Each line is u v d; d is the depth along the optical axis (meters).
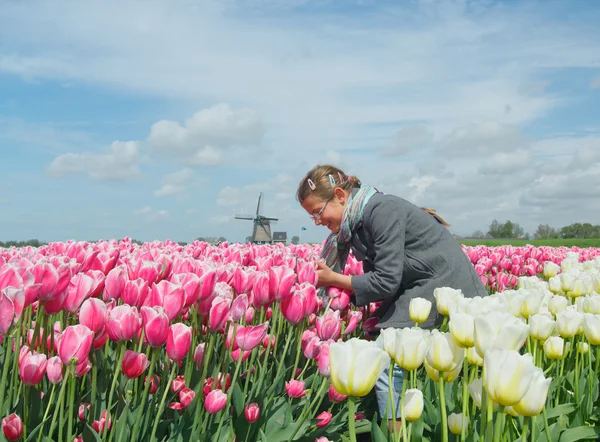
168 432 3.04
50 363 2.38
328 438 3.45
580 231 94.19
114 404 2.80
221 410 2.99
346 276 4.30
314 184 4.57
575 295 4.31
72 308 2.65
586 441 3.19
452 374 2.24
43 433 2.62
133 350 2.75
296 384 3.36
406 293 4.22
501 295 2.81
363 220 4.34
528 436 2.89
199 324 3.17
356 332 5.36
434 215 4.68
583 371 3.62
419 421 2.60
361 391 1.89
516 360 1.74
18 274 2.33
